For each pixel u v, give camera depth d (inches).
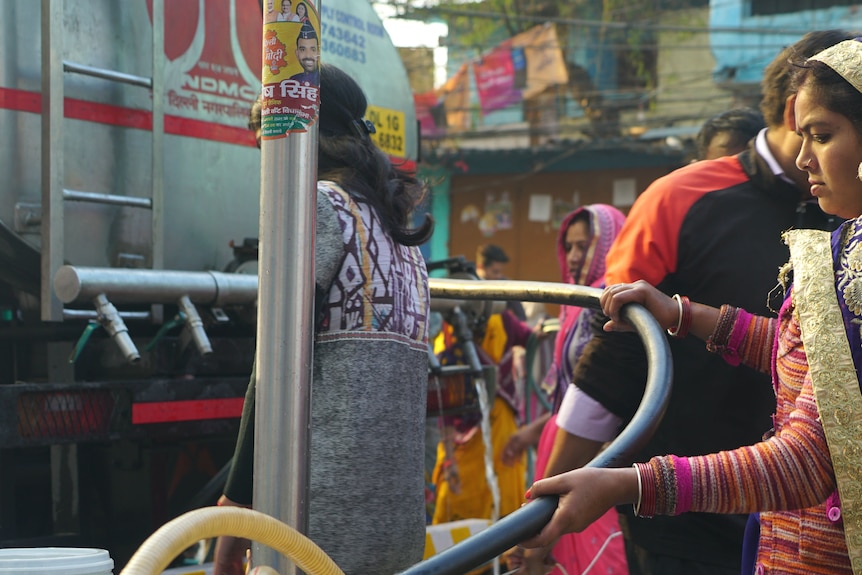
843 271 48.9
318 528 68.2
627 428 53.6
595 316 93.7
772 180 86.7
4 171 107.3
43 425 94.9
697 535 86.8
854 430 46.3
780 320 54.2
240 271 125.2
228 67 131.3
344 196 73.2
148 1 120.2
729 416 87.1
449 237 694.5
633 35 633.0
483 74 633.0
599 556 119.8
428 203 84.3
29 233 108.8
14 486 111.0
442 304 141.9
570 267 153.1
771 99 86.5
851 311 47.9
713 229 87.7
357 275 71.4
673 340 88.2
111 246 116.4
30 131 109.3
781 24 591.5
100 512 117.7
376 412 70.4
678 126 627.8
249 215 134.3
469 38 652.7
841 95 51.3
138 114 119.3
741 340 68.4
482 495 201.9
